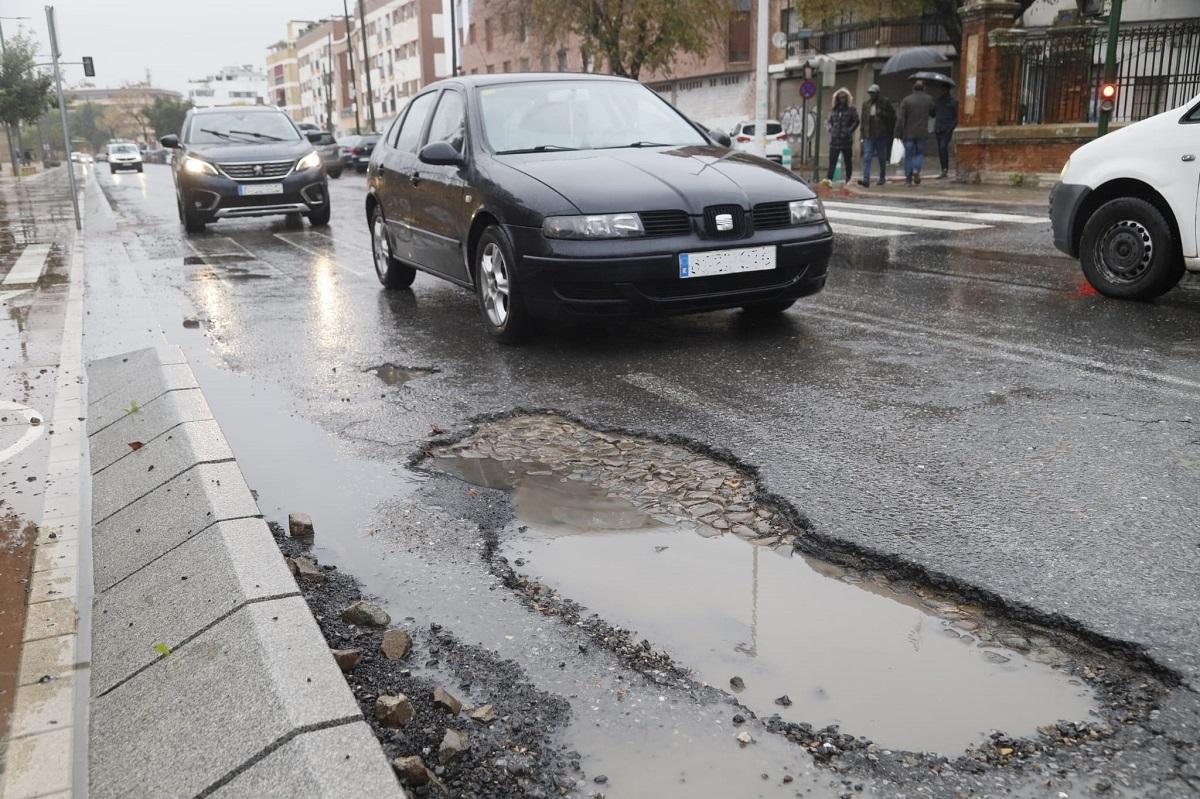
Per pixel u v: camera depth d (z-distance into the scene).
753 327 6.39
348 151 39.03
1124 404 4.37
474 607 2.80
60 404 4.98
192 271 10.12
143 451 4.04
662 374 5.25
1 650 2.59
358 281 9.16
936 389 4.75
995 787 1.96
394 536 3.30
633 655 2.51
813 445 3.98
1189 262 6.25
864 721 2.20
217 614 2.51
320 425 4.57
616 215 5.50
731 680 2.37
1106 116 15.46
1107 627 2.51
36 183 35.53
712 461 3.91
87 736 2.22
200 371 5.75
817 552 3.08
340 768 1.88
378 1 88.50
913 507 3.31
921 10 24.33
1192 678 2.29
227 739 2.04
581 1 28.55
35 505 3.61
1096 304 6.71
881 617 2.68
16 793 2.00
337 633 2.67
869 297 7.39
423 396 5.00
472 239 6.37
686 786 2.00
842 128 19.16
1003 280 7.91
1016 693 2.30
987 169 18.83
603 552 3.13
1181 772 1.98
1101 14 18.48
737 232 5.66
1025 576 2.80
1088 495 3.36
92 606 2.84
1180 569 2.80
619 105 6.95
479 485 3.75
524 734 2.18
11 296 8.41
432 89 7.74
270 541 2.90
